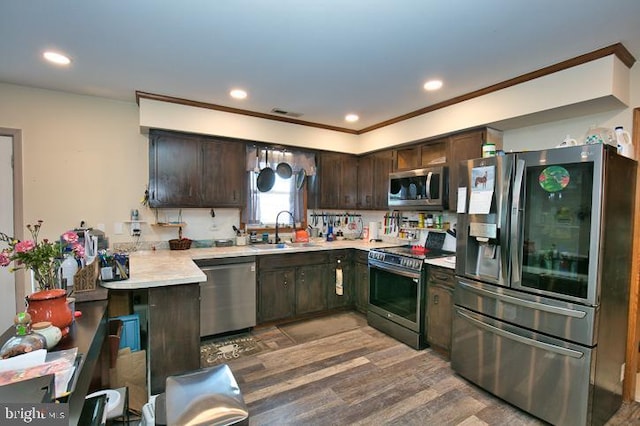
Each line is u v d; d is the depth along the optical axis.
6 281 2.83
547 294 1.97
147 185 3.38
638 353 2.51
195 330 2.17
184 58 2.30
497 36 1.96
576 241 1.86
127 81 2.73
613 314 1.97
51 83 2.79
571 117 2.60
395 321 3.22
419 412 2.08
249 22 1.83
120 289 2.06
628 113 2.30
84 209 3.12
